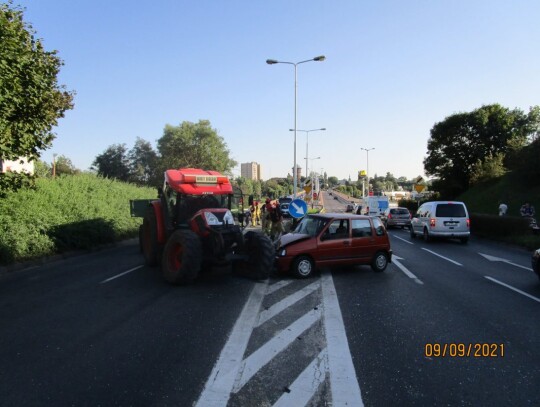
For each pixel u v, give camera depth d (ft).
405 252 49.62
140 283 30.07
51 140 38.52
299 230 35.53
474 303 24.23
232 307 23.16
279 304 23.84
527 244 53.52
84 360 15.56
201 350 16.53
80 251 48.01
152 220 36.45
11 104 31.83
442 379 13.96
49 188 54.44
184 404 12.26
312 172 202.18
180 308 22.95
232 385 13.50
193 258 27.94
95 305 23.73
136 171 227.61
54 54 37.01
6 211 42.16
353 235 33.60
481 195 122.83
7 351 16.56
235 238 30.83
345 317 21.18
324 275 33.27
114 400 12.48
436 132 155.84
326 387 13.37
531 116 147.23
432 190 167.12
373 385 13.50
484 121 144.66
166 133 231.50
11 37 31.32
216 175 34.91
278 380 13.87
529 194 99.91
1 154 33.42
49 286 29.35
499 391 13.14
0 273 35.12
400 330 19.10
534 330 19.22
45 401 12.46
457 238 66.13
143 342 17.48
